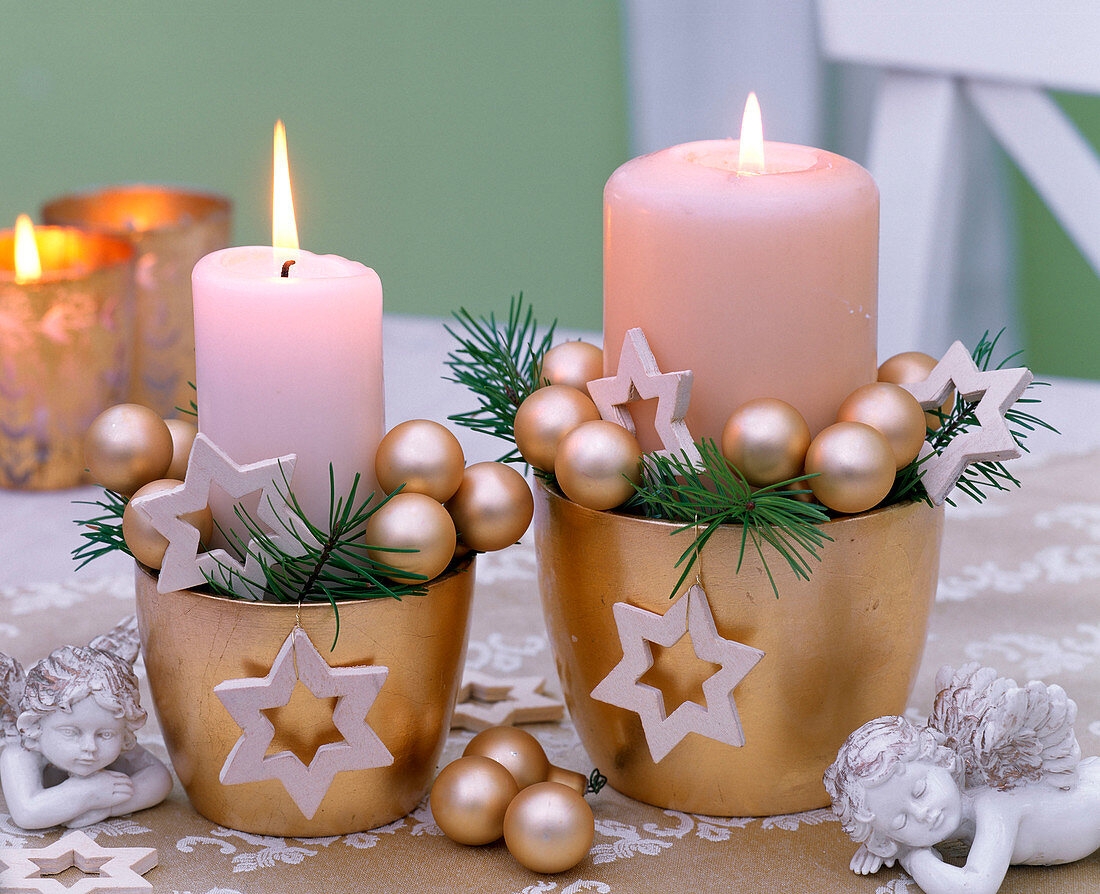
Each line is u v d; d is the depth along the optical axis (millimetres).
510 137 2338
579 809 946
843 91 2068
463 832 963
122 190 1564
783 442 937
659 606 962
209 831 983
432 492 965
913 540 973
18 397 1291
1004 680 942
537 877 953
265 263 983
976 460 966
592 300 2434
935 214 1696
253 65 2264
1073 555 1218
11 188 2246
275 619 946
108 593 1175
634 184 972
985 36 1598
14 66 2193
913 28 1617
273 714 957
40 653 1105
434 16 2273
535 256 2408
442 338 1643
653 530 953
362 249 2393
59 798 974
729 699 959
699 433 974
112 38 2203
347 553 951
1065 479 1314
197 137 2281
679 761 985
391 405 1413
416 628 963
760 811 993
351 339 963
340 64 2287
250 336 952
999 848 928
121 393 1322
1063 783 944
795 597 956
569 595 990
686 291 962
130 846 969
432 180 2365
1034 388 1520
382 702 966
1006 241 2195
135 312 1343
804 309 962
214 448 938
